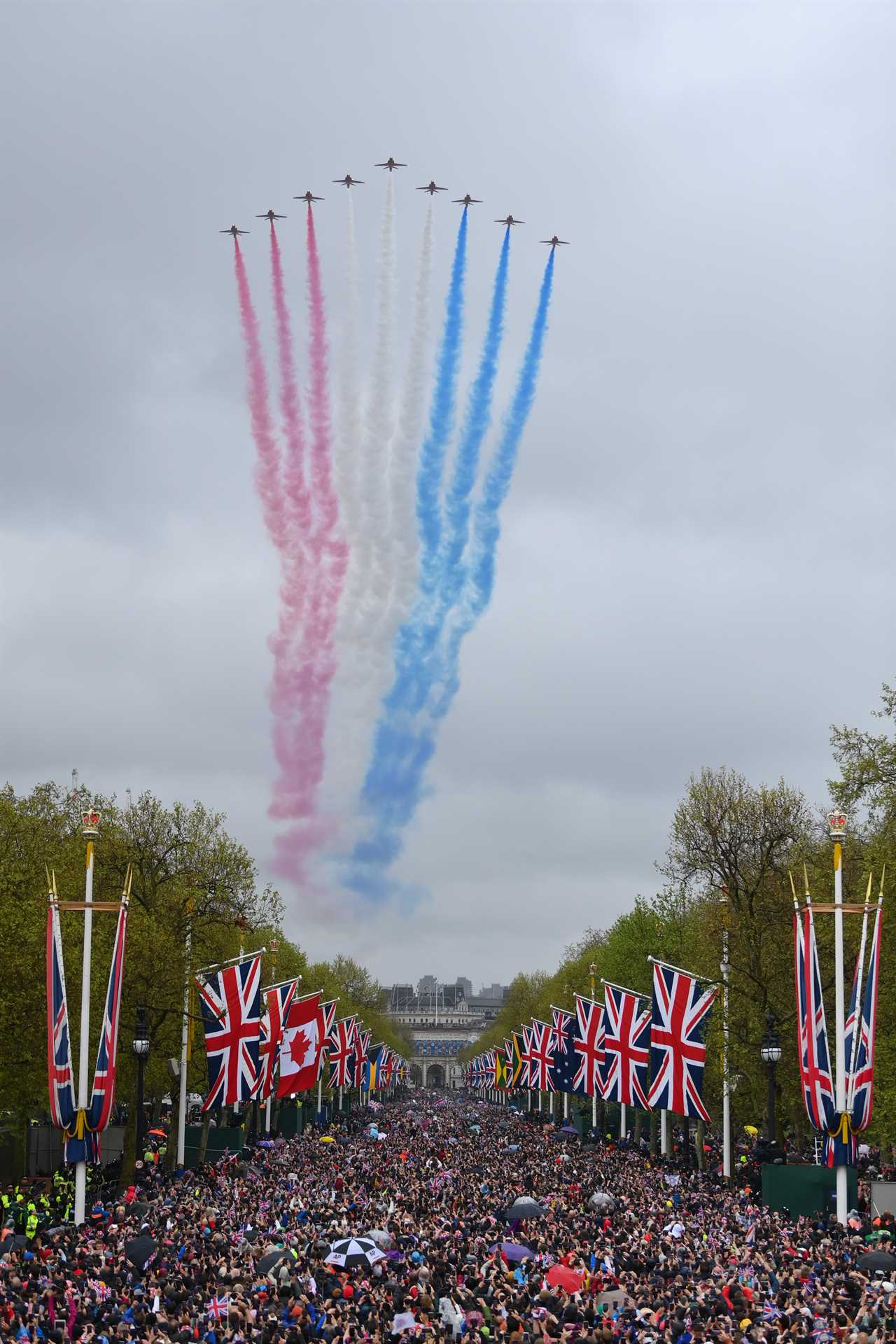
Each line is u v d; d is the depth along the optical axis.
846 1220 57.19
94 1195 73.25
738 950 86.31
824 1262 44.91
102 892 91.12
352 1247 48.44
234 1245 53.53
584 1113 159.25
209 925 95.06
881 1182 64.19
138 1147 78.38
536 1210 60.72
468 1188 80.81
